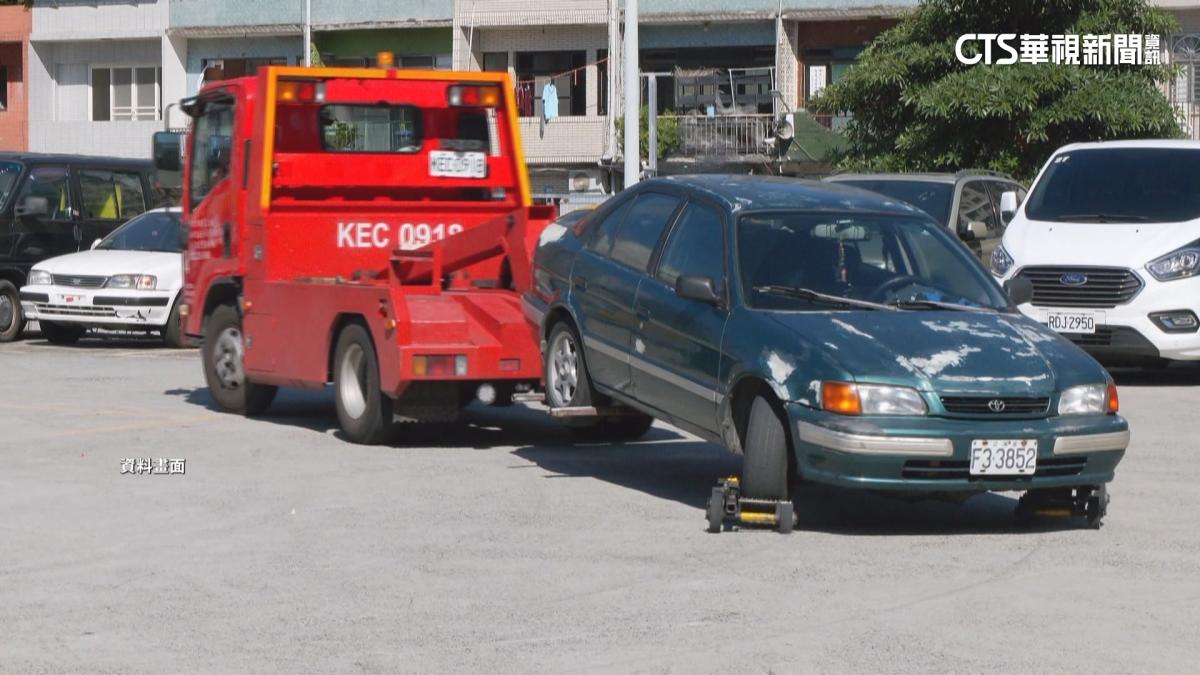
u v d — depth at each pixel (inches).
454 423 663.1
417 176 698.2
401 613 366.9
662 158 1834.4
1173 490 529.3
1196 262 815.7
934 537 454.0
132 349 1055.6
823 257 493.0
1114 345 818.2
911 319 469.1
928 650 336.8
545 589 389.4
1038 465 441.1
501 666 324.8
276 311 665.0
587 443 635.5
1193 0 1648.6
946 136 1267.2
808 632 350.9
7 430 653.9
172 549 436.5
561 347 563.8
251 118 684.7
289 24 2047.2
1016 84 1218.0
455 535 452.1
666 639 344.8
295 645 340.8
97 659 330.6
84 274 1040.2
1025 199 887.7
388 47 2046.0
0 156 1131.9
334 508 492.4
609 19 1765.5
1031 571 411.5
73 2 2154.3
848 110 1358.3
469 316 602.9
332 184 682.8
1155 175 868.6
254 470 562.3
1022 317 491.5
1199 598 383.6
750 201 507.2
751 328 464.4
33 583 397.7
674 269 508.4
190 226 729.6
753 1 1862.7
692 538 448.5
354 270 684.7
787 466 453.1
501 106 711.7
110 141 2160.4
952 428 433.4
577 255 555.8
